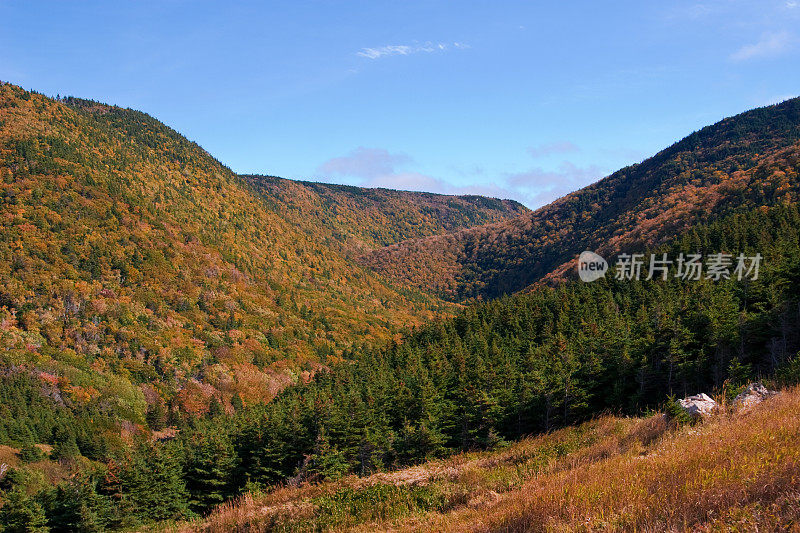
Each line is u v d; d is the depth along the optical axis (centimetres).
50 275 13300
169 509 3981
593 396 3944
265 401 11431
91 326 12050
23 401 8906
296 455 4019
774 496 629
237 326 15488
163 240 18812
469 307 9219
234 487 4216
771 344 3697
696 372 3659
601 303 6475
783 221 7538
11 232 14262
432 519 1073
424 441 3638
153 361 11944
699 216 13650
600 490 770
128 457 4375
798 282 4628
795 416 1031
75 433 8438
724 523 582
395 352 8162
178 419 9900
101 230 16825
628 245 14675
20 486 5847
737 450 829
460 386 4381
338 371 7469
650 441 1351
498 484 1294
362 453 3806
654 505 673
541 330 6300
